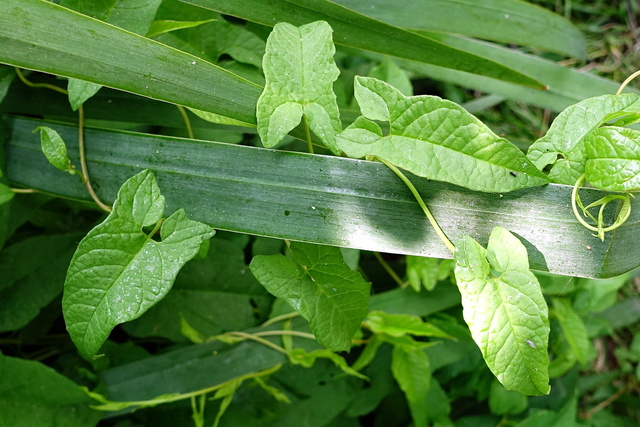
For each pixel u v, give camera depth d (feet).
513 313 0.87
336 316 1.01
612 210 0.91
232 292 1.31
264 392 1.35
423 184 0.94
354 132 0.89
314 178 0.95
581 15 2.00
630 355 1.80
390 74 1.31
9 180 1.13
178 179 0.99
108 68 0.94
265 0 1.05
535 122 1.91
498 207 0.93
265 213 0.97
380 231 0.95
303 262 0.98
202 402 1.22
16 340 1.34
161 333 1.29
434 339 1.37
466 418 1.46
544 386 0.87
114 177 1.03
